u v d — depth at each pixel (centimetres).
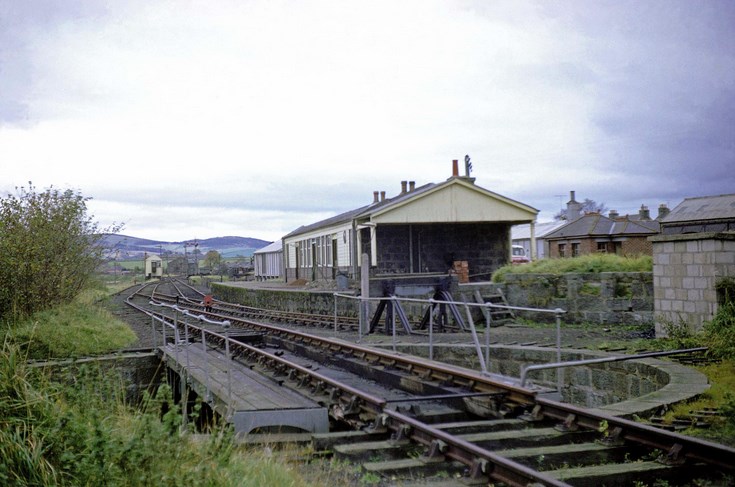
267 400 867
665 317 1302
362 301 1608
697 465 564
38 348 1454
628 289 1617
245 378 1051
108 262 2266
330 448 721
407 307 1952
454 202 2797
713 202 3425
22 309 1650
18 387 613
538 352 1171
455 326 1692
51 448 549
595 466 586
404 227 2978
